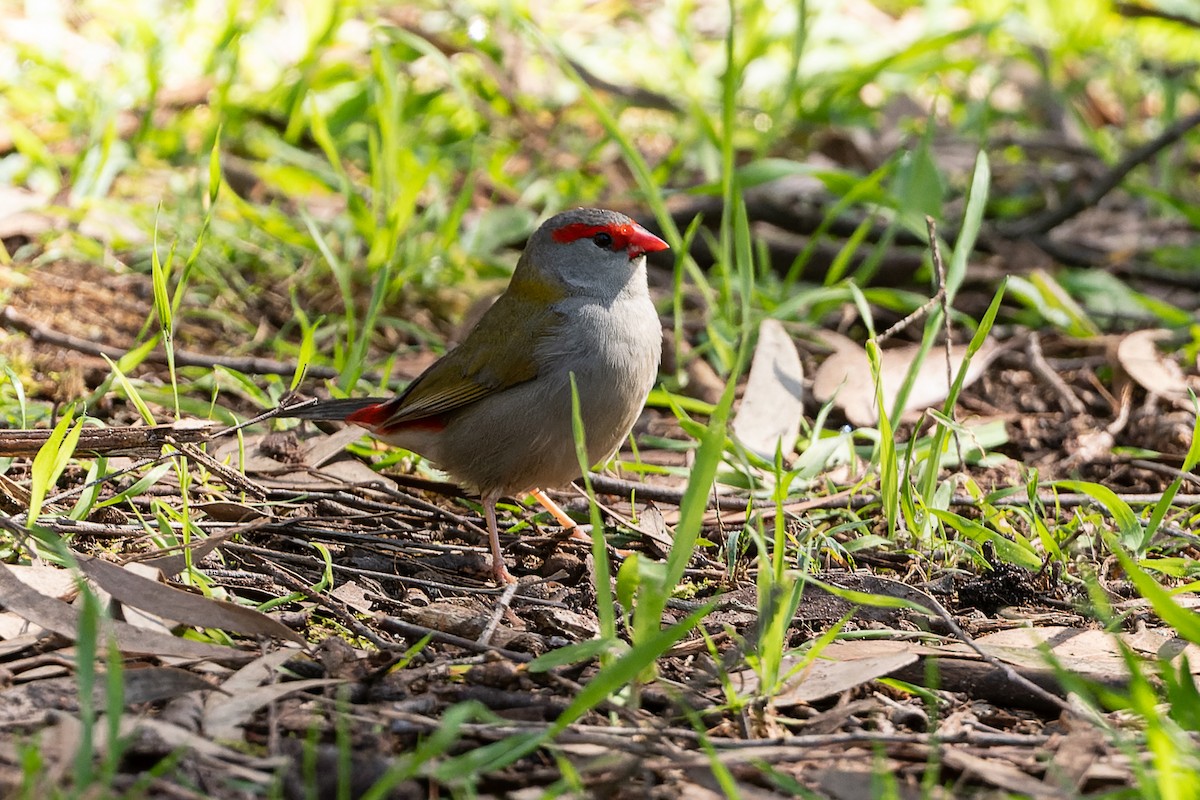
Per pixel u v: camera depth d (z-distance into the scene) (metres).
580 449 6.08
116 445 7.71
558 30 19.25
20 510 7.77
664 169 15.34
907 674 6.60
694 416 11.58
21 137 13.96
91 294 12.56
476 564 8.35
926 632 7.12
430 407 8.87
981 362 11.94
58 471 7.08
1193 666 6.62
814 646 6.32
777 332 11.17
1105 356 12.44
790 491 9.48
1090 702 5.69
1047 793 5.36
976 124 17.97
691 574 8.17
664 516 9.27
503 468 8.89
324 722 5.70
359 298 13.02
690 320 13.05
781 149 16.91
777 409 10.62
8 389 10.31
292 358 11.95
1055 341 12.84
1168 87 18.28
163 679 5.80
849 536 8.77
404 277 12.70
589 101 12.07
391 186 12.84
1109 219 16.78
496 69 16.77
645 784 5.38
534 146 16.69
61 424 7.00
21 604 6.16
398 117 13.05
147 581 6.45
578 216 8.88
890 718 6.19
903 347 13.00
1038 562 7.85
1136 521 7.86
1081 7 20.09
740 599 7.54
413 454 10.06
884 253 14.13
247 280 13.45
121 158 14.32
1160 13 19.56
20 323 11.38
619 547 8.84
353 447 10.16
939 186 12.53
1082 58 20.06
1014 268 14.52
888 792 4.96
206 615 6.36
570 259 8.81
